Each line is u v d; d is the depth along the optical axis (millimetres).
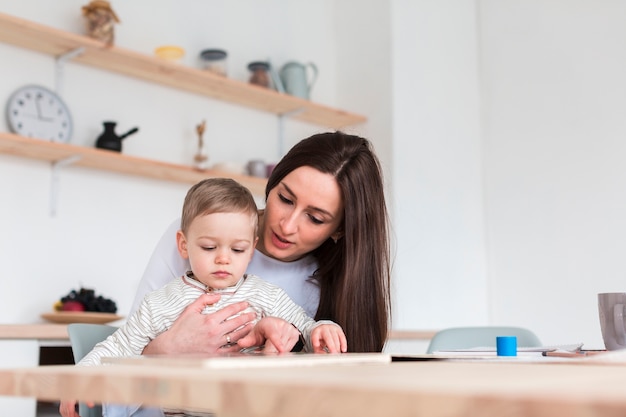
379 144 3635
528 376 595
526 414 396
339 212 1585
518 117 3801
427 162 3695
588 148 3516
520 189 3756
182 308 1489
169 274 1661
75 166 2877
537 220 3672
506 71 3873
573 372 664
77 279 2834
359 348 1590
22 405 2119
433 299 3592
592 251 3447
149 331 1473
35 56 2811
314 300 1726
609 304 1349
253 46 3584
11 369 740
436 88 3799
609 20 3500
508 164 3818
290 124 3656
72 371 674
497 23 3939
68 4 2936
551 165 3646
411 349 3057
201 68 3340
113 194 2977
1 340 2117
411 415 434
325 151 1562
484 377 575
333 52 3914
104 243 2926
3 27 2590
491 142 3902
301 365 773
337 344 1268
